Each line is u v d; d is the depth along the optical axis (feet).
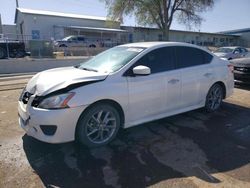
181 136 15.17
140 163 12.09
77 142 13.96
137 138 14.84
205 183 10.56
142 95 14.61
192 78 17.22
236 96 25.04
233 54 56.13
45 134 12.21
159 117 15.87
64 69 15.98
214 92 19.33
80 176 11.04
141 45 16.21
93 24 138.51
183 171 11.44
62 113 11.99
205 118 18.29
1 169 11.53
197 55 18.02
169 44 16.53
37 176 11.03
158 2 110.01
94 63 16.20
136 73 13.84
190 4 115.14
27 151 13.15
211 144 14.17
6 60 52.85
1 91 27.91
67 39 98.12
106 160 12.35
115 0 112.27
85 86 12.71
